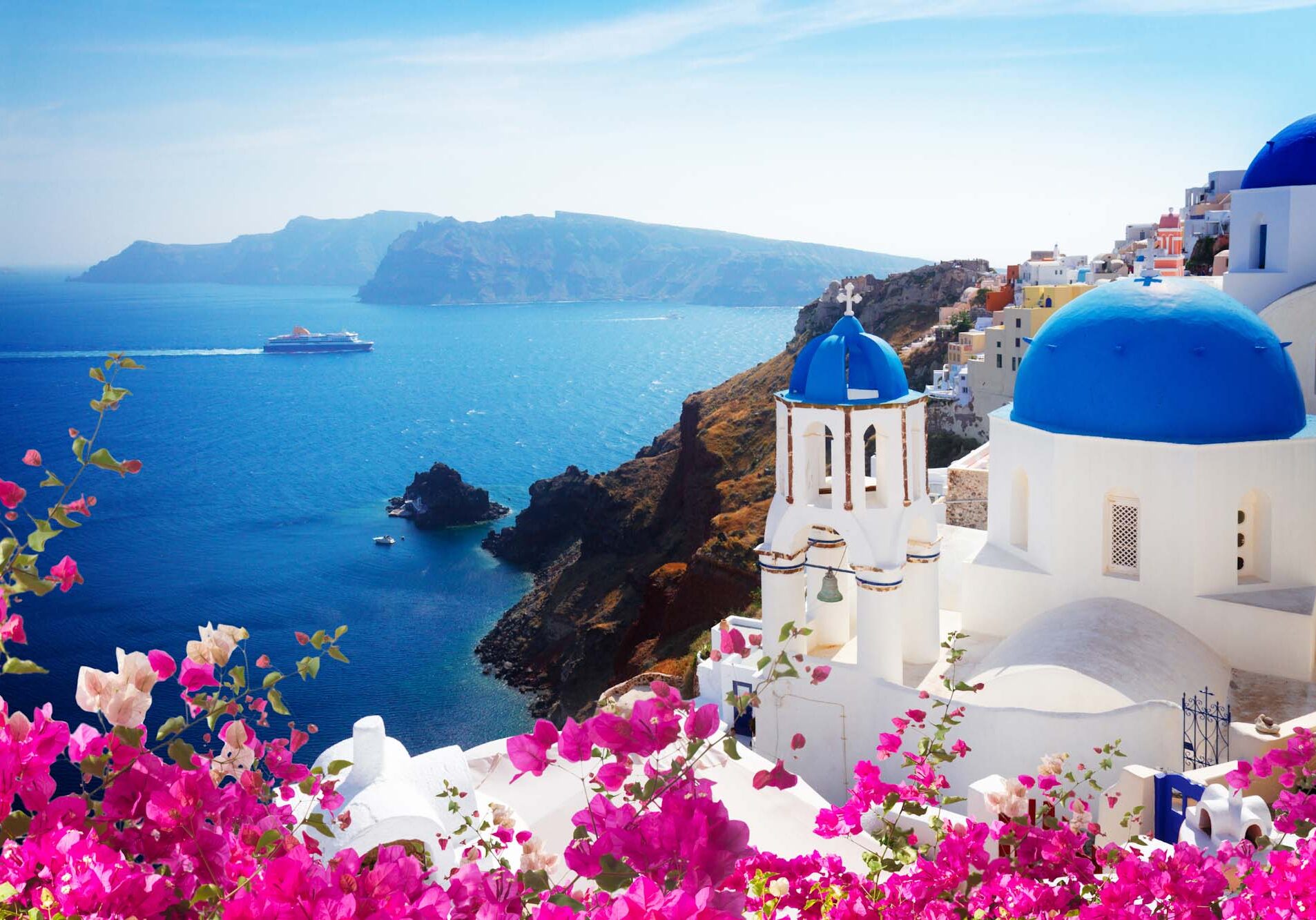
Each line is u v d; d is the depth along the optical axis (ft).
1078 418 65.00
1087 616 61.93
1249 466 61.26
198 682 18.81
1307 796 29.84
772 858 23.71
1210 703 56.70
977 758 57.88
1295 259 90.27
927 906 22.77
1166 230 271.49
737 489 263.70
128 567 407.85
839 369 62.28
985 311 300.81
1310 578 62.59
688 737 17.89
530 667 291.17
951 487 104.99
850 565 63.41
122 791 16.78
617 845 16.24
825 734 64.75
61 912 14.39
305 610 347.15
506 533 415.23
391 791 34.40
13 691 279.28
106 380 18.97
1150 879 23.70
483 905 16.85
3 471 609.42
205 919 16.29
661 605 230.27
